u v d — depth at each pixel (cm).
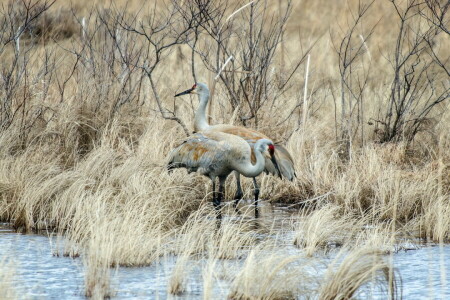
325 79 5788
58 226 3397
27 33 5459
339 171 4191
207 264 2664
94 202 3306
